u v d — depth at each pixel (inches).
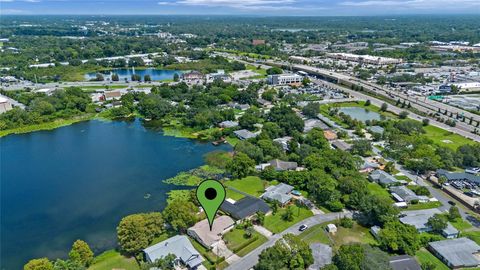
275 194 4574.3
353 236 3846.0
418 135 6835.6
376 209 3993.6
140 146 6668.3
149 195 4862.2
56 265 3196.4
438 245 3592.5
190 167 5753.0
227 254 3506.4
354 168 5290.4
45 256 3654.0
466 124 7859.3
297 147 6092.5
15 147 6565.0
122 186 5113.2
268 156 5807.1
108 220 4286.4
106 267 3373.5
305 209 4365.2
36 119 7770.7
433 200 4645.7
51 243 3863.2
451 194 4768.7
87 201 4704.7
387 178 5064.0
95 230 4092.0
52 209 4520.2
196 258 3366.1
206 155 6215.6
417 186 4992.6
